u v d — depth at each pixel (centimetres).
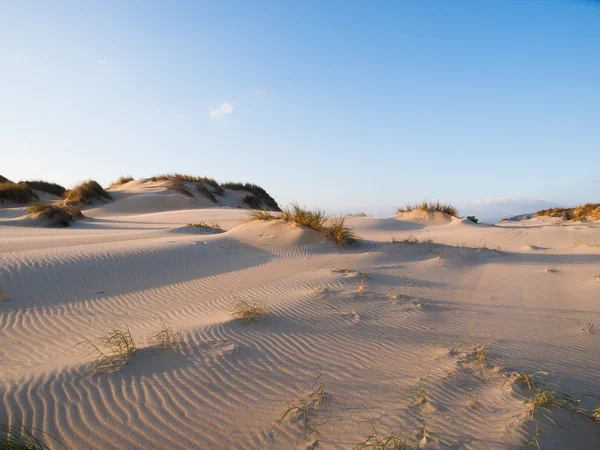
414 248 1209
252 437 321
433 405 359
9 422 330
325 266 1001
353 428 328
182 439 319
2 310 638
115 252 995
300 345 497
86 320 616
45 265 849
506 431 321
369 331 547
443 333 546
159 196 3275
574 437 320
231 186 4438
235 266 1016
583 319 608
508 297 738
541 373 427
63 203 2916
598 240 1416
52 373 414
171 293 784
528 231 1661
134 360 444
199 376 411
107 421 338
